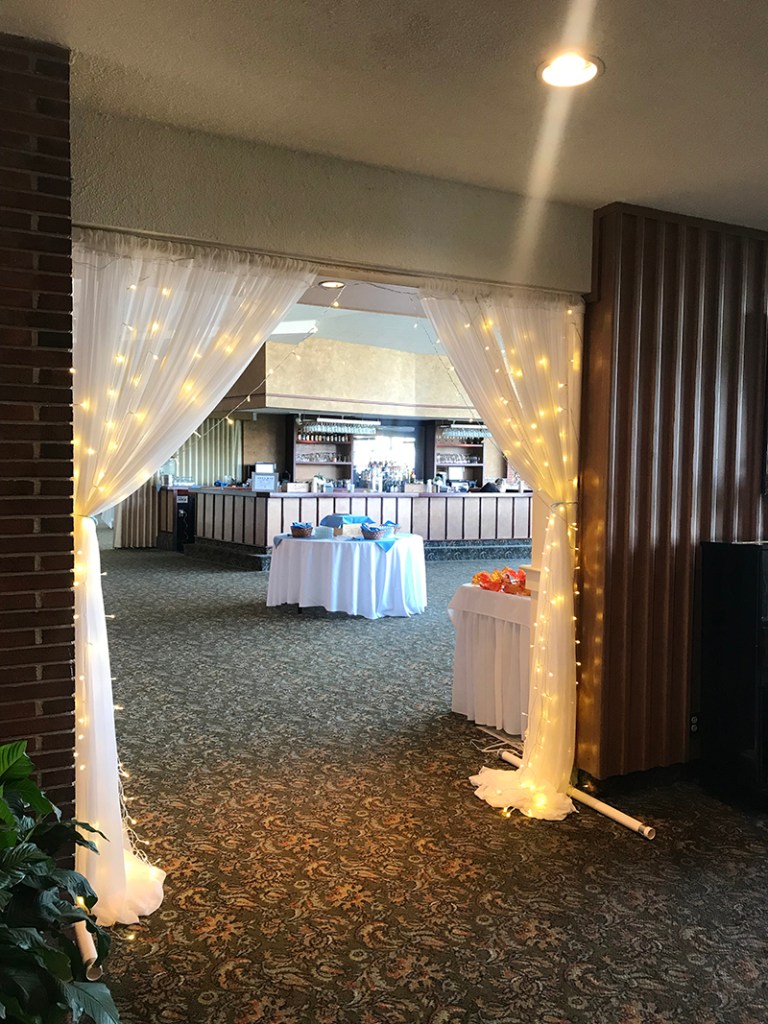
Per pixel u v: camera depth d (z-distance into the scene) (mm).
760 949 2510
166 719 4711
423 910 2721
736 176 3287
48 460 2389
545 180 3346
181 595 9219
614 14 2107
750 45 2252
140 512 14758
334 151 3066
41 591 2387
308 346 13102
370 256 3217
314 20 2170
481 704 4684
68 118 2383
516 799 3586
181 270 2896
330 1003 2240
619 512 3736
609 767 3752
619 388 3699
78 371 2744
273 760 4094
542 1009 2219
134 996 2258
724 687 3766
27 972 1606
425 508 13281
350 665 6098
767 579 3611
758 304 4086
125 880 2730
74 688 2463
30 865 1780
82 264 2742
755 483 4129
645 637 3791
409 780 3859
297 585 8289
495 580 4715
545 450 3711
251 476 13898
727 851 3188
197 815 3438
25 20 2203
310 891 2838
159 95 2619
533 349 3652
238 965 2408
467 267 3426
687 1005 2238
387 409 14125
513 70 2426
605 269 3674
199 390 2945
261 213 3000
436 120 2785
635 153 3053
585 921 2664
